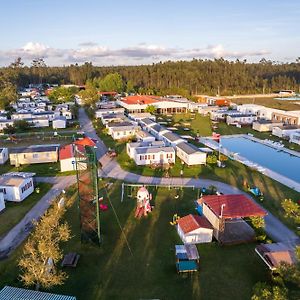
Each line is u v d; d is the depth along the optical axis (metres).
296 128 77.38
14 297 20.59
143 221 34.78
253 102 145.38
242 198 33.88
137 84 198.00
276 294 20.52
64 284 24.61
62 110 102.88
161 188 44.03
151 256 28.39
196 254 27.73
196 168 52.50
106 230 32.78
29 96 157.50
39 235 27.80
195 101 142.38
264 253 26.77
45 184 45.62
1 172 51.12
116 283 24.84
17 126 83.75
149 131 78.12
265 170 51.72
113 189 43.66
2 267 26.61
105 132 78.69
